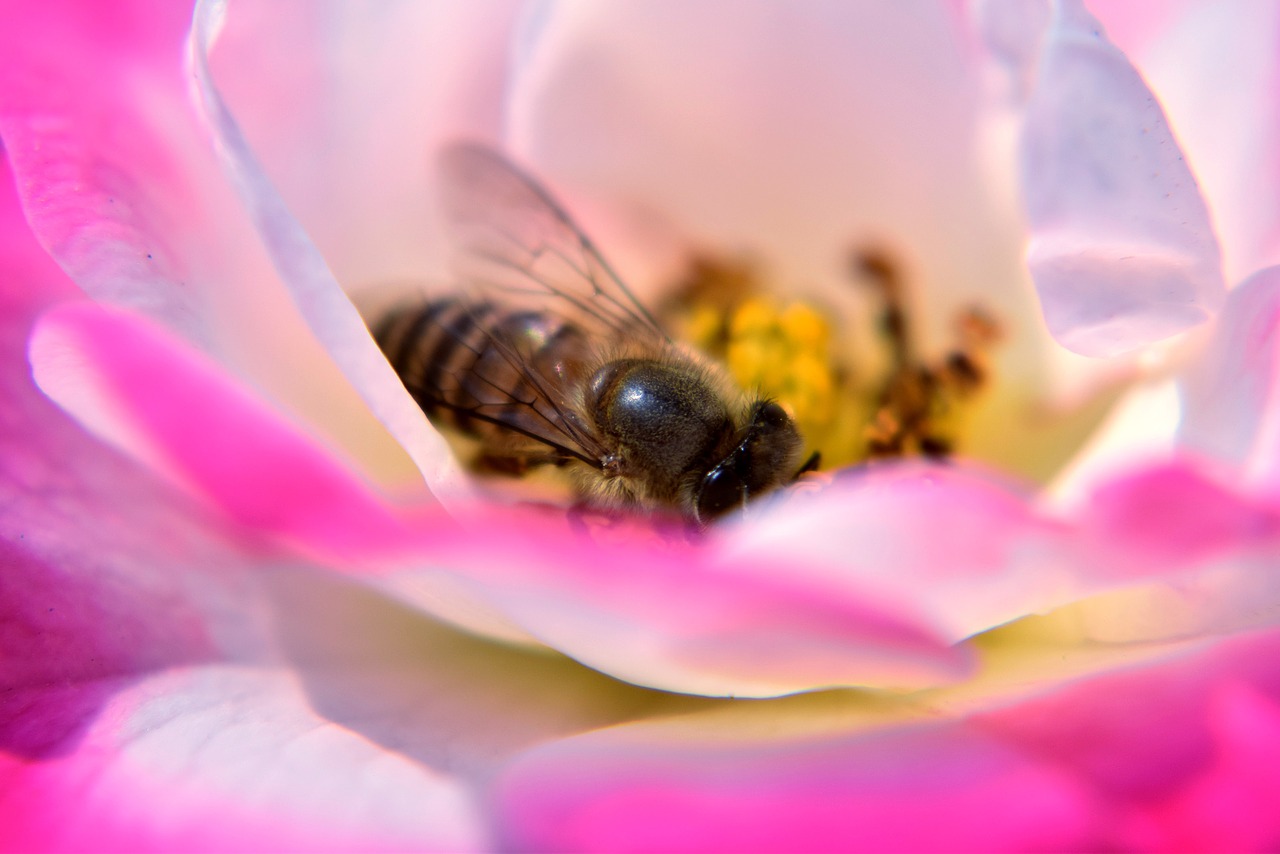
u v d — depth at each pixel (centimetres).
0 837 7
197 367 7
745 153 9
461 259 9
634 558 7
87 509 8
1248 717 7
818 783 7
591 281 9
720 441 8
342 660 8
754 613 7
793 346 9
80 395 7
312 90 8
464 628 8
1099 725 7
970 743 7
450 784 7
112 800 7
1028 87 8
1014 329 9
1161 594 7
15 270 8
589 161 9
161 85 8
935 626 7
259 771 7
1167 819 7
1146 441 8
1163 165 7
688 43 9
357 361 7
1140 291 8
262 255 8
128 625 8
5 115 8
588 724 8
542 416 8
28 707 8
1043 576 7
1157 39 8
